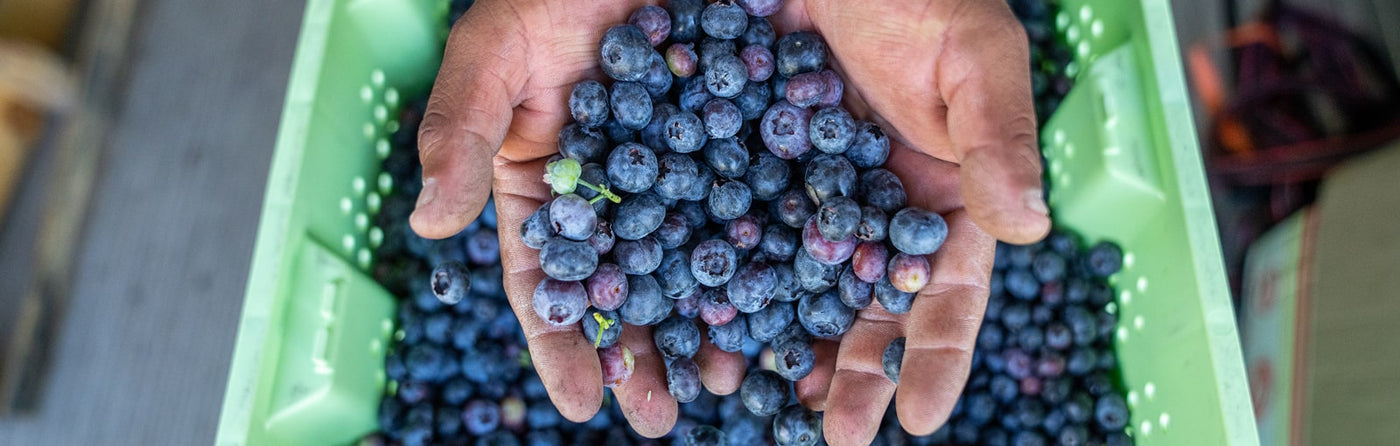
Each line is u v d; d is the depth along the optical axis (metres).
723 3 0.55
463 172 0.50
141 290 0.73
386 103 0.64
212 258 0.74
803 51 0.54
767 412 0.54
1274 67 0.73
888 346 0.53
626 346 0.54
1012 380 0.63
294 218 0.56
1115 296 0.62
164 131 0.76
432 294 0.62
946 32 0.51
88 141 0.75
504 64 0.53
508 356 0.64
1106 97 0.59
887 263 0.52
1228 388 0.54
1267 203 0.72
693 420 0.62
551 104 0.56
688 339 0.54
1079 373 0.62
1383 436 0.67
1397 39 0.72
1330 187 0.71
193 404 0.71
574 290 0.51
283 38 0.78
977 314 0.52
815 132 0.53
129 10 0.77
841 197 0.51
